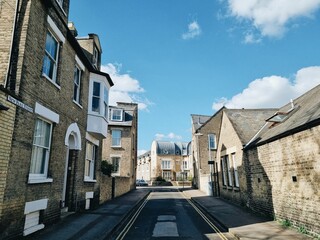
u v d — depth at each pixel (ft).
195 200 66.44
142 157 253.44
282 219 34.91
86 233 27.76
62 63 34.53
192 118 128.47
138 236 28.94
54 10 31.89
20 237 23.76
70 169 39.24
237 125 55.93
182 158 210.18
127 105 125.59
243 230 30.94
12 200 22.59
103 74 48.55
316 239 26.43
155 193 98.32
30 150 25.64
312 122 27.50
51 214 30.71
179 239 27.81
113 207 50.08
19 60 24.62
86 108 44.70
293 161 32.12
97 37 54.13
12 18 25.44
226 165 64.95
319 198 27.04
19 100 23.84
